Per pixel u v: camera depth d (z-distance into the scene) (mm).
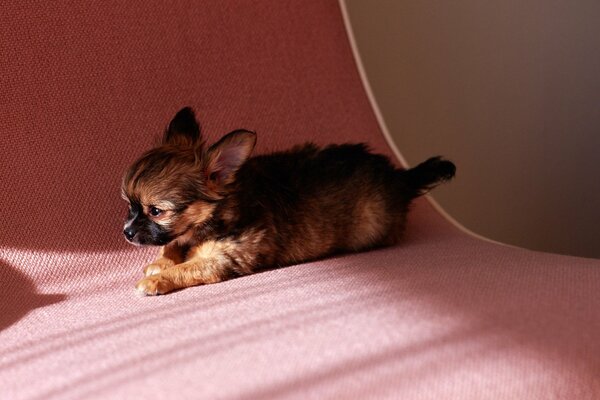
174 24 713
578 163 983
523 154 978
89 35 679
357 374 484
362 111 799
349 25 801
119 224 672
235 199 646
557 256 653
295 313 543
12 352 530
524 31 948
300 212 667
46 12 666
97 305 595
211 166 638
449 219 785
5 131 647
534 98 965
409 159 963
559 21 947
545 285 576
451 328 523
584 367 508
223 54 735
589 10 946
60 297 619
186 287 620
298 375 482
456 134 966
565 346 515
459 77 954
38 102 658
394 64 934
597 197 988
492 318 533
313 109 773
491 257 647
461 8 936
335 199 681
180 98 712
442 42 943
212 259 630
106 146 676
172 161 630
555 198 991
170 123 670
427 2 929
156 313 564
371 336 514
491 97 962
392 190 704
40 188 652
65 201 658
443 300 554
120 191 673
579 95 967
